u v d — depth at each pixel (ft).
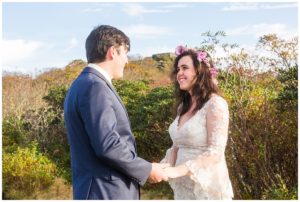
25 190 22.15
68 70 39.88
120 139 8.16
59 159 25.96
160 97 23.13
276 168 15.96
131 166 8.25
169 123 21.85
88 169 8.33
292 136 15.89
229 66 17.81
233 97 16.88
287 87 16.63
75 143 8.40
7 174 22.17
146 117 22.97
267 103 16.61
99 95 8.16
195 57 10.23
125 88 27.22
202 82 10.11
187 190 10.09
